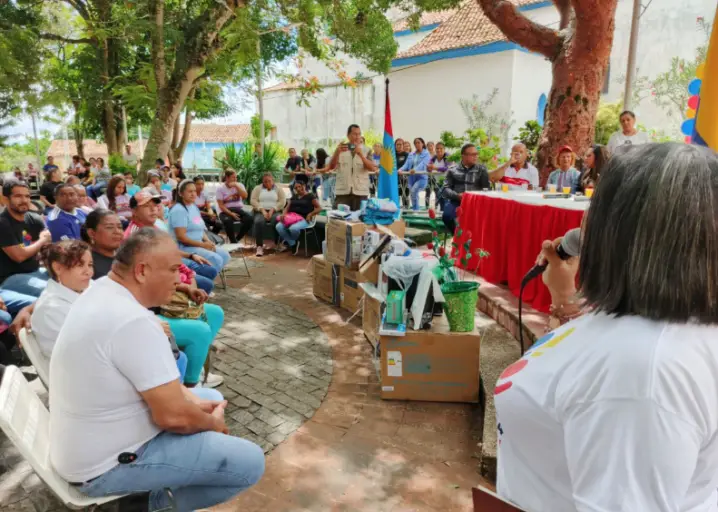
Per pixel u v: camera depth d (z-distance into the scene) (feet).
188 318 10.59
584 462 2.30
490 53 44.52
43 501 8.01
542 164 24.76
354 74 63.82
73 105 66.23
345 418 10.61
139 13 39.83
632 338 2.31
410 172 32.19
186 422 5.98
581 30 22.66
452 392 11.16
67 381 5.54
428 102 50.01
